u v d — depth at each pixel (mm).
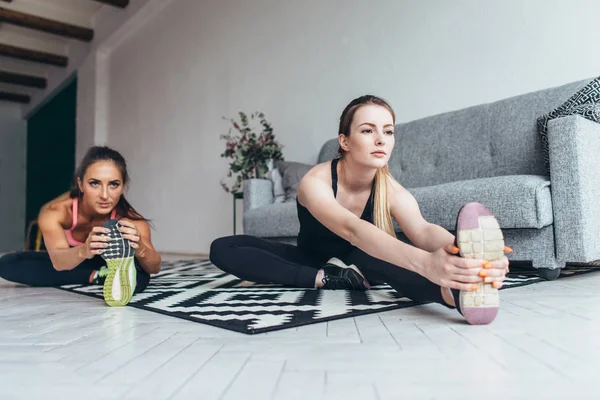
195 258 4391
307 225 1614
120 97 6852
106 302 1470
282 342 939
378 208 1403
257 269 1705
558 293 1492
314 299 1461
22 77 8664
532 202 1771
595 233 1774
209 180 5145
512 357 798
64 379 738
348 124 1346
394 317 1169
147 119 6223
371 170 1356
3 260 2000
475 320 1036
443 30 3090
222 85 5000
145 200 6188
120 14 6641
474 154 2553
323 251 1675
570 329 986
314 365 778
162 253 5520
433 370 739
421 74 3207
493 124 2506
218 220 5023
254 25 4625
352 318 1168
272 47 4414
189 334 1030
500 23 2805
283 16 4312
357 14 3648
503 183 1868
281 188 3238
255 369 762
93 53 7262
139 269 1753
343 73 3738
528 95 2439
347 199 1466
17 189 10031
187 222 5445
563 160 1772
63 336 1052
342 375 724
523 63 2699
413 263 1078
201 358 834
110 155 1723
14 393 679
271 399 629
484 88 2873
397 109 3348
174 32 5789
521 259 1883
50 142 9047
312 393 649
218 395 649
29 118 10094
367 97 1359
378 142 1299
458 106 3000
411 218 1362
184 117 5551
